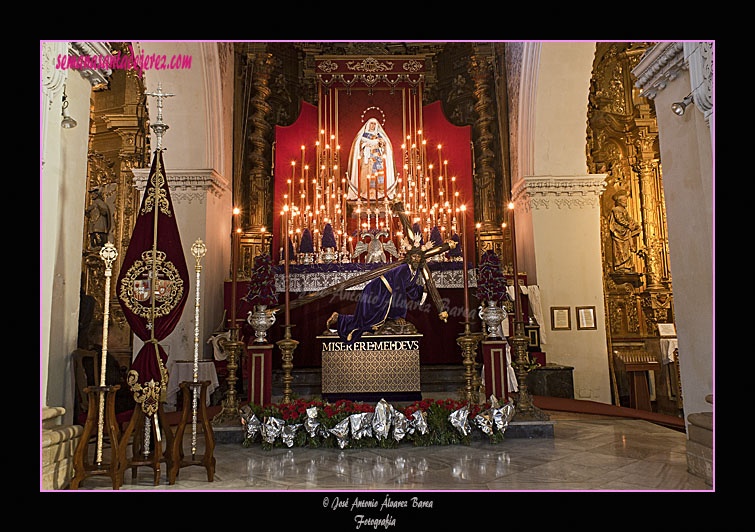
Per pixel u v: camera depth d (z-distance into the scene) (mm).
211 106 10070
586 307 10188
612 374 10953
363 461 4598
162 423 4008
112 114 12305
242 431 5414
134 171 10719
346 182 11992
